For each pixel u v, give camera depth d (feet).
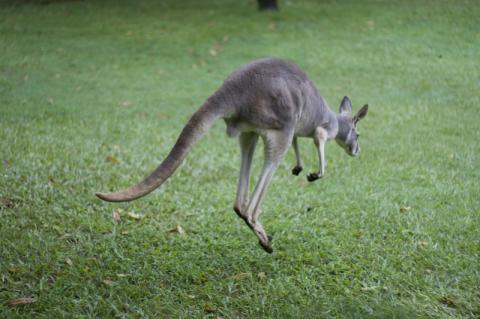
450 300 16.61
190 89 36.63
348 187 24.12
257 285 17.17
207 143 28.73
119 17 51.90
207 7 55.01
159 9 54.54
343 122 19.25
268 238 17.53
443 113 33.09
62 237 19.06
